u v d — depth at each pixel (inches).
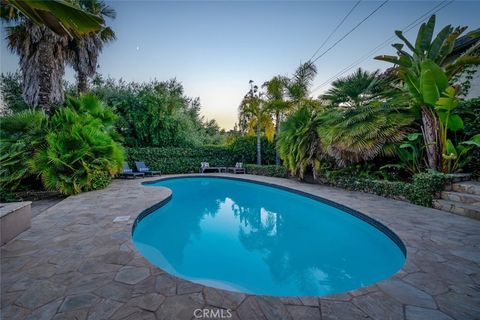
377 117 256.5
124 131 543.8
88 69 413.7
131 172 436.5
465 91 299.6
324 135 306.8
